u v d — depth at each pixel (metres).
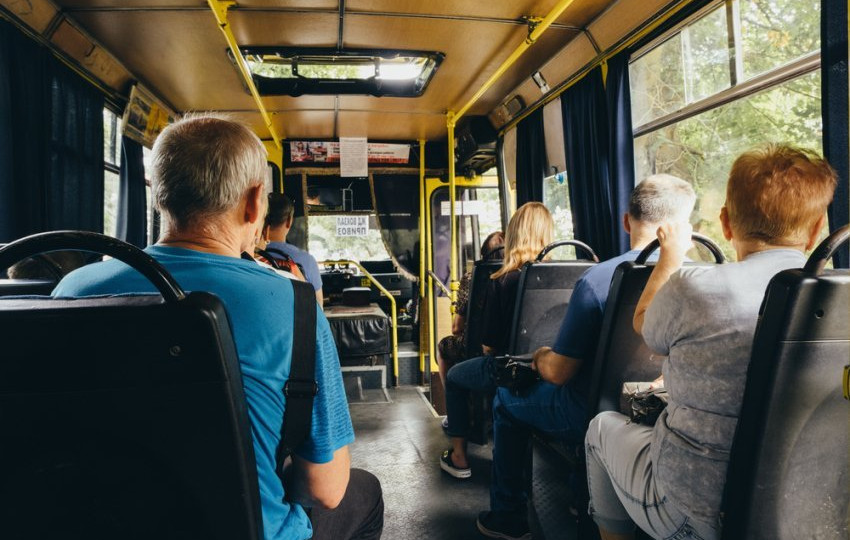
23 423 0.70
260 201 1.02
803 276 0.88
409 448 3.45
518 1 3.06
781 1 2.29
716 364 1.09
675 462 1.17
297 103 4.84
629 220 1.98
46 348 0.68
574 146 3.88
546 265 2.40
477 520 2.41
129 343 0.69
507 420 2.30
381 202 6.22
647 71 3.17
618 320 1.69
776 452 0.95
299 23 3.29
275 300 0.88
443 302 6.09
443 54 3.84
